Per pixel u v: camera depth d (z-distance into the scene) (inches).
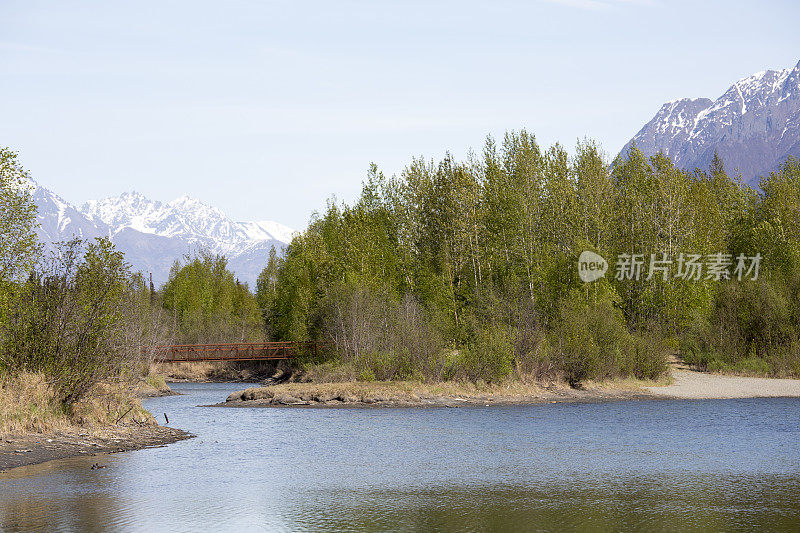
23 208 1251.8
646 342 2471.7
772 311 2768.2
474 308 2475.4
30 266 1249.4
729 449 1226.0
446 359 2246.6
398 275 2898.6
